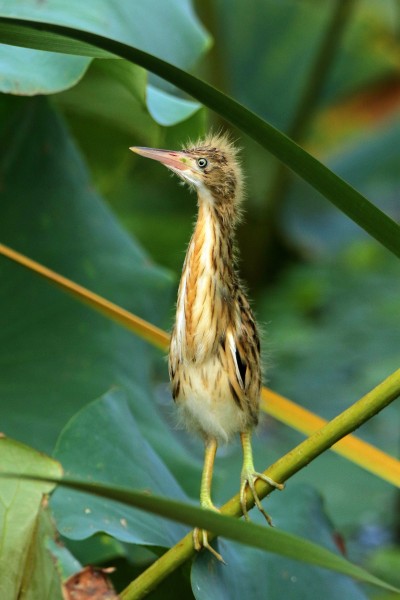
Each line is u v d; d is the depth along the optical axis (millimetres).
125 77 7742
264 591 6836
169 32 8766
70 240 9656
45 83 7266
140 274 9883
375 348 18234
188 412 7648
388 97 22656
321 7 21328
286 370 17875
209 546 6094
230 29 21000
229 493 11688
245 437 7574
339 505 14102
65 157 9906
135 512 6879
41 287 9281
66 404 8859
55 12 7762
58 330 9180
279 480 5926
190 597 7234
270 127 5246
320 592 7086
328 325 18953
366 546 13781
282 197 19953
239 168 8180
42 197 9648
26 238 9453
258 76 20984
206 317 7547
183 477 8906
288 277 20188
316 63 18234
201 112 8789
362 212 5387
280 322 19031
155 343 7602
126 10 8375
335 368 17859
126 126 10805
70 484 4531
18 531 5738
